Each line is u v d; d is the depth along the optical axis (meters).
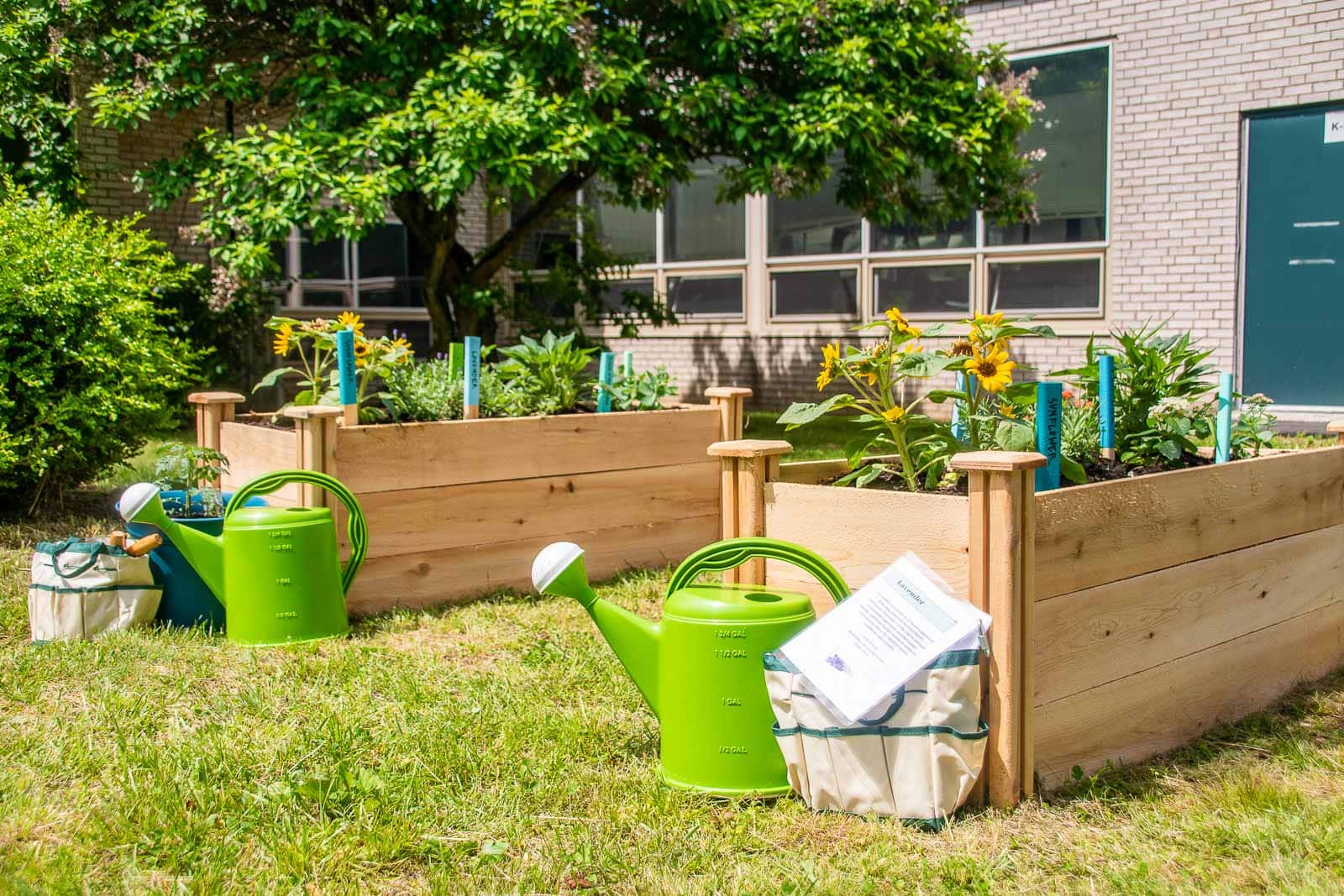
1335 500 3.63
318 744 2.81
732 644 2.56
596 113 8.33
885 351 3.21
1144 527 2.88
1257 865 2.25
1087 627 2.73
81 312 5.69
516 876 2.22
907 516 2.70
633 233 12.50
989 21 10.19
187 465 4.25
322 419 4.14
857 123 7.85
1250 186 9.15
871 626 2.45
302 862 2.24
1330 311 8.92
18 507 5.91
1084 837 2.38
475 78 7.49
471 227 12.26
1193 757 2.91
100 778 2.66
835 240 11.18
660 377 5.50
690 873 2.23
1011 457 2.47
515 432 4.64
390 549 4.33
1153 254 9.55
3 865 2.21
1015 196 9.16
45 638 3.70
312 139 7.66
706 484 5.24
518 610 4.32
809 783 2.49
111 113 7.72
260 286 10.10
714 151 9.05
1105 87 9.71
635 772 2.72
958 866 2.23
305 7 8.35
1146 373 3.59
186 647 3.66
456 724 2.98
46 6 8.12
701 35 8.37
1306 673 3.53
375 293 11.70
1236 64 9.04
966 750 2.40
